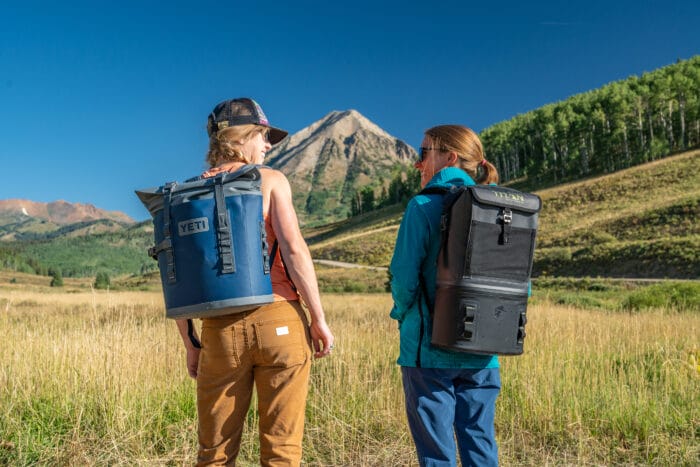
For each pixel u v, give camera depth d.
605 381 5.25
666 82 137.88
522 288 2.52
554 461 3.73
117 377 4.50
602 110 143.88
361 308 21.17
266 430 2.15
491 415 2.63
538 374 5.23
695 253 56.34
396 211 180.12
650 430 4.15
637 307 21.28
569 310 14.45
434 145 2.84
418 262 2.56
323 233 193.38
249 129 2.33
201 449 2.18
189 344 2.40
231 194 2.07
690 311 16.94
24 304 21.77
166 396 4.60
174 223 2.07
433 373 2.56
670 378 5.44
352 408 4.55
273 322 2.13
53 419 4.05
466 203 2.45
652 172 109.12
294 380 2.14
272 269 2.20
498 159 173.50
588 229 84.81
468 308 2.42
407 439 4.10
